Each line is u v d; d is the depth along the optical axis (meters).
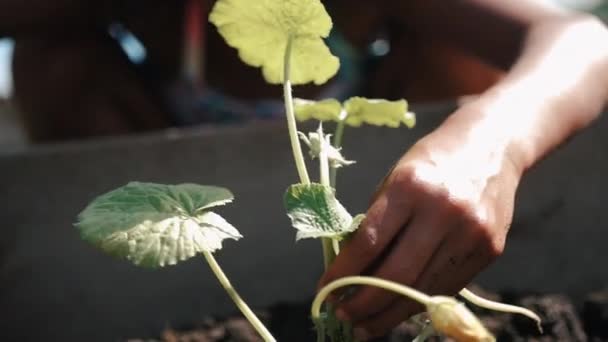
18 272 0.91
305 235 0.53
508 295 0.90
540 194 0.95
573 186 0.95
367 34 1.36
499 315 0.84
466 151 0.59
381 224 0.53
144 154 0.92
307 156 0.93
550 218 0.95
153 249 0.54
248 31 0.61
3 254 0.91
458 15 1.07
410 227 0.54
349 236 0.55
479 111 0.65
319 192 0.55
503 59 0.99
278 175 0.93
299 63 0.63
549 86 0.71
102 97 1.28
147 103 1.31
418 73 1.33
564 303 0.87
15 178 0.91
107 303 0.91
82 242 0.91
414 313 0.55
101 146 0.92
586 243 0.95
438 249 0.54
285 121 0.93
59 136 1.30
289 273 0.93
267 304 0.92
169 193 0.58
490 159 0.59
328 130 0.93
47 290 0.91
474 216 0.54
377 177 0.93
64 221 0.91
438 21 1.11
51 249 0.91
